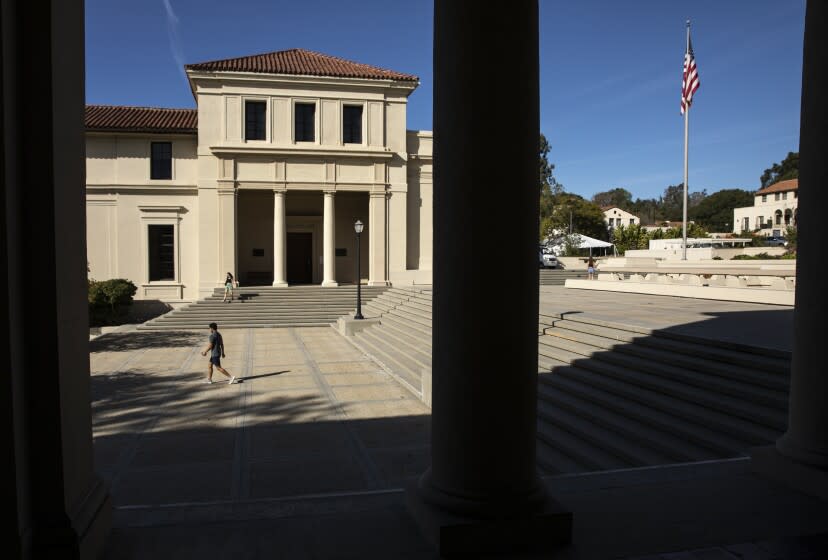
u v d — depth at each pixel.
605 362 10.12
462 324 3.77
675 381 8.49
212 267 28.75
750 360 7.89
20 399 3.22
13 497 3.15
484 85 3.64
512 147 3.69
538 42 3.82
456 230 3.76
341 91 29.89
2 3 3.06
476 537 3.68
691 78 27.39
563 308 15.27
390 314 22.70
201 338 21.48
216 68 28.31
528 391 3.84
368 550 3.76
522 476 3.85
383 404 11.57
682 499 4.59
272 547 3.81
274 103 29.28
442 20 3.80
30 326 3.31
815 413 4.78
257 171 29.05
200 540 3.91
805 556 3.71
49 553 3.30
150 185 29.30
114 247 29.33
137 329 23.94
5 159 3.09
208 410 11.13
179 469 7.95
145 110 32.31
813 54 4.68
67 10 3.52
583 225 68.38
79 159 3.71
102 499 3.89
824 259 4.67
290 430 9.82
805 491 4.71
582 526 4.11
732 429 6.77
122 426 10.07
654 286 21.73
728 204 98.81
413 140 31.75
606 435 7.79
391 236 30.75
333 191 29.80
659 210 122.50
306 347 19.23
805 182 4.79
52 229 3.32
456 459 3.85
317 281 33.72
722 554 3.72
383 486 7.37
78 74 3.70
